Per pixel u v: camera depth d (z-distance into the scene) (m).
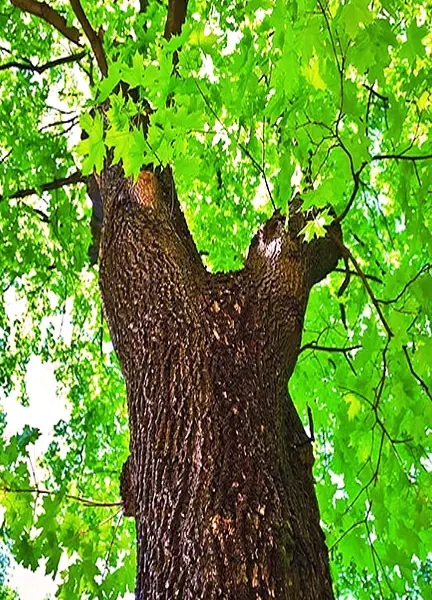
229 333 1.98
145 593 1.59
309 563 1.60
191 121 1.88
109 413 4.65
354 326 3.28
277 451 1.78
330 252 2.45
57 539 2.50
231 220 4.39
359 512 3.05
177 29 2.88
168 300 2.04
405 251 3.72
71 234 4.31
